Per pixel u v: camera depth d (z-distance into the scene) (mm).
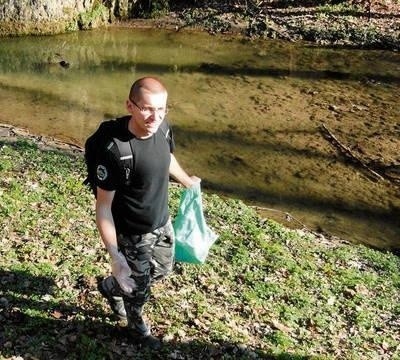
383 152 10938
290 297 5609
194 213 4250
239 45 17516
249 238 6715
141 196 3609
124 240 3766
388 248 8070
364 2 19438
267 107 12875
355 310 5676
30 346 4113
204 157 10398
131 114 3432
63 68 15305
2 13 17938
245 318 5098
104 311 4613
